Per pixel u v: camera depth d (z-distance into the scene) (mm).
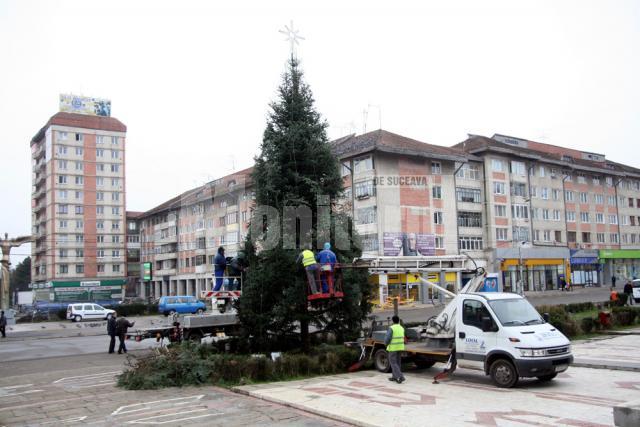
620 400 11094
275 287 18062
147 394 13273
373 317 19375
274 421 10258
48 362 20859
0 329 35844
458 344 13797
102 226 88500
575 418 9695
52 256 84562
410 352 14898
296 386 13719
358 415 10352
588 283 67750
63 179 86188
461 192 55688
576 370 14883
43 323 49750
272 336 18625
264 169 19031
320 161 19078
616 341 20984
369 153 48656
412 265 16984
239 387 13719
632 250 73438
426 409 10734
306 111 19625
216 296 18891
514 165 60781
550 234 64000
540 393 11992
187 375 14438
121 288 88500
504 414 10148
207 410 11312
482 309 13516
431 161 52812
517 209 60188
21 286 126062
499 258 56281
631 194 77000
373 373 15609
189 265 74938
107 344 27984
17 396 13664
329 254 16500
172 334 22719
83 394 13547
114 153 90250
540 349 12344
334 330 18844
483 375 14695
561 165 65875
